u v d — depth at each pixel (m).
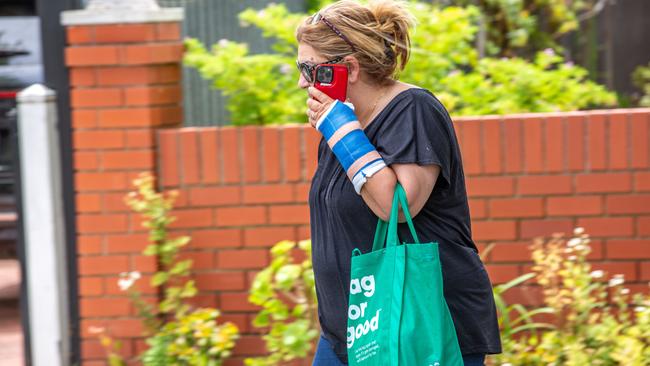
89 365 12.73
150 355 12.01
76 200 12.59
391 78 8.49
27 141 12.45
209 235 12.52
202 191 12.48
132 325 12.58
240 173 12.41
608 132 11.96
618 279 11.52
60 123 12.86
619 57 20.27
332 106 8.00
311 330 11.79
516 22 17.31
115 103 12.44
